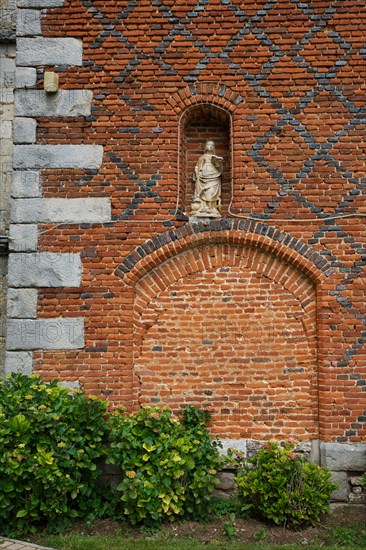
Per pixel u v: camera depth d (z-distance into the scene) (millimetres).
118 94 7410
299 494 6113
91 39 7484
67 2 7539
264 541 5887
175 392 7117
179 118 7379
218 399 7094
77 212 7258
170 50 7441
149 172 7309
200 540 5898
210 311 7242
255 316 7203
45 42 7492
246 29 7430
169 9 7496
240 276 7281
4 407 6262
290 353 7125
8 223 8023
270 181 7238
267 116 7316
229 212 7246
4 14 8312
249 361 7141
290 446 6523
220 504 6555
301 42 7375
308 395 7047
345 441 6828
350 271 7055
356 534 6055
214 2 7469
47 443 6055
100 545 5664
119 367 7039
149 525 6094
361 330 6969
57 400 6387
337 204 7160
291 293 7207
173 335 7211
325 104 7297
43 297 7152
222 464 6688
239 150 7289
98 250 7211
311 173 7219
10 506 5883
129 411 6980
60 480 5949
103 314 7121
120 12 7512
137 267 7164
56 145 7348
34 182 7297
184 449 6191
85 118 7387
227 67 7387
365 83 7309
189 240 7207
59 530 6004
